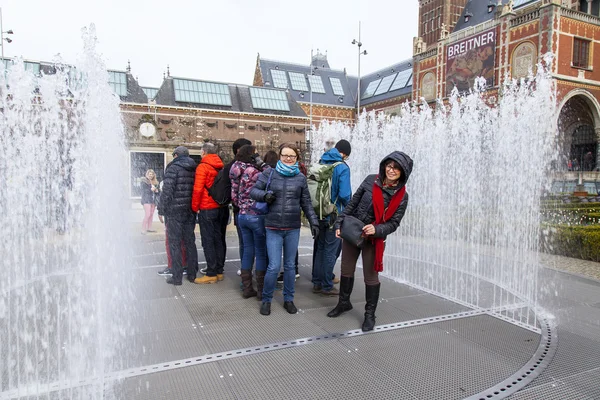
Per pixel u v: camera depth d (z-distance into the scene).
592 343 3.98
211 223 6.03
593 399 2.98
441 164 10.54
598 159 26.77
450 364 3.49
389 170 4.05
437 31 41.78
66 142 7.62
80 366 3.35
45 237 7.71
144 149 18.34
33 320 4.35
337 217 4.87
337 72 56.34
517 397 2.99
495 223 8.74
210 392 3.00
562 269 7.46
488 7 35.31
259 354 3.66
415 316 4.73
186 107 32.78
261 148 30.23
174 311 4.81
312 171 5.46
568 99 25.55
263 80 51.41
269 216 4.66
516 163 7.94
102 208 4.83
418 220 10.31
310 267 7.39
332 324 4.43
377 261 4.17
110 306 4.89
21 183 6.54
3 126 6.19
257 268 5.20
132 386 3.07
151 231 11.77
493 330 4.30
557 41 24.70
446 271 7.11
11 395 2.91
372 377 3.26
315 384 3.14
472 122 11.38
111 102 5.09
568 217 12.66
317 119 51.75
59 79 6.05
